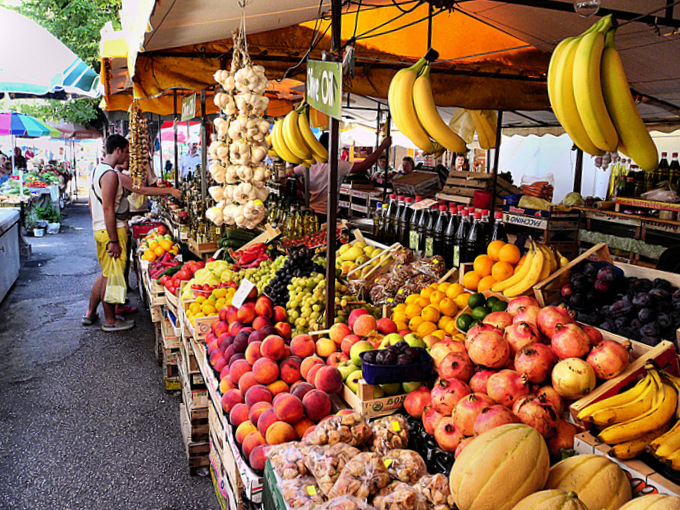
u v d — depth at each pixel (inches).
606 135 65.0
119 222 250.7
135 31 108.7
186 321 146.6
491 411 67.7
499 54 196.4
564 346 74.5
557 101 66.8
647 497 50.1
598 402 69.8
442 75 189.9
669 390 69.0
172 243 234.8
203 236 227.5
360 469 65.0
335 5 96.0
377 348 96.2
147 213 373.4
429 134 86.3
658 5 128.3
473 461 56.4
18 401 182.7
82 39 683.4
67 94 459.5
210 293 148.6
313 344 104.7
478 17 173.6
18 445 155.3
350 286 142.9
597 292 99.7
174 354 189.8
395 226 186.2
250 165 111.0
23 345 236.4
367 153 512.4
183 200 307.3
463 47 197.2
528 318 87.7
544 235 215.3
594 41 63.8
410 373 82.7
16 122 613.3
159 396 187.8
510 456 55.6
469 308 113.0
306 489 65.8
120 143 250.1
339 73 80.0
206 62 173.0
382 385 86.0
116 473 141.8
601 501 56.8
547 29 169.3
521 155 387.5
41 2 683.4
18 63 309.4
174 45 153.0
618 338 87.4
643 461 64.1
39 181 608.4
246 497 83.1
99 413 175.0
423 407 81.0
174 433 163.0
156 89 169.9
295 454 71.3
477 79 193.8
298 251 139.3
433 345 93.5
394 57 186.2
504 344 79.1
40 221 545.3
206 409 140.7
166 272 193.0
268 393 93.2
